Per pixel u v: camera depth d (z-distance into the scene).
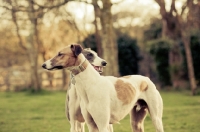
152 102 6.44
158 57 23.41
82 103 6.07
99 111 5.80
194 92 18.77
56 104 16.30
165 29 24.38
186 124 10.05
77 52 5.59
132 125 6.83
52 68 5.62
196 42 21.58
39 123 11.22
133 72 25.89
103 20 15.20
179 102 15.43
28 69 27.98
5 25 29.88
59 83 30.75
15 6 16.03
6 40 32.53
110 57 15.22
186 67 22.08
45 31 31.70
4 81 28.05
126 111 6.21
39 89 22.42
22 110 14.63
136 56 25.78
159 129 6.40
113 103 5.98
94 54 7.00
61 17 23.89
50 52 33.03
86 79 5.79
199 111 12.45
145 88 6.48
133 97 6.23
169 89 22.97
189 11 20.25
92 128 6.09
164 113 12.25
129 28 36.50
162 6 21.73
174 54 23.33
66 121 11.50
